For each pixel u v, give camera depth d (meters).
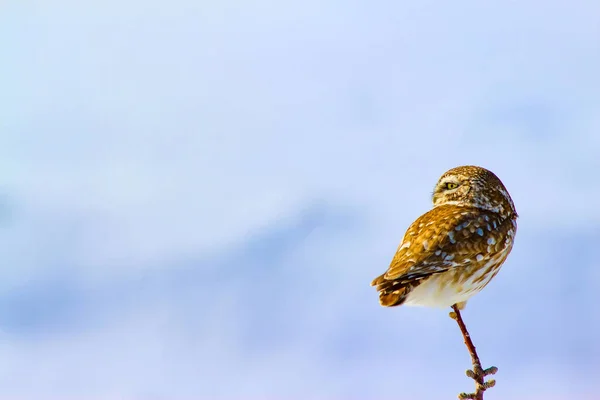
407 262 8.51
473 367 7.00
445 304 8.60
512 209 9.12
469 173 9.15
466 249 8.57
